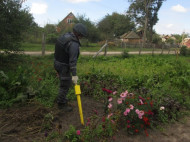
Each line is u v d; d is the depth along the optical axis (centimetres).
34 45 2058
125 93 338
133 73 751
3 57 729
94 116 371
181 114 421
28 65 725
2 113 360
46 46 2011
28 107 389
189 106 472
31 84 477
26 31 781
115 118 342
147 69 910
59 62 361
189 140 328
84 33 347
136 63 1107
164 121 379
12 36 713
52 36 2477
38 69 666
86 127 320
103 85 541
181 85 634
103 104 445
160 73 738
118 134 324
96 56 1264
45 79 555
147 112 342
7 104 386
